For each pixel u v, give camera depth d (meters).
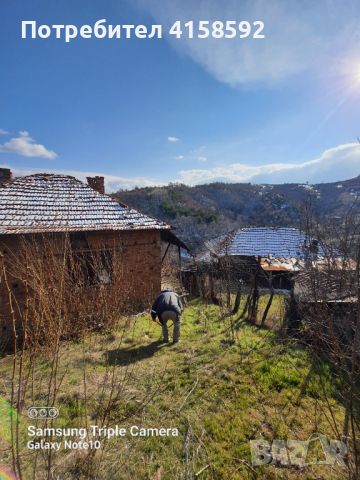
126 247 9.48
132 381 5.01
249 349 6.29
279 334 6.93
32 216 8.49
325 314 3.57
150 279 9.95
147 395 4.60
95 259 8.80
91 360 5.75
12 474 3.02
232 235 22.77
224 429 3.89
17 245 7.68
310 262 4.39
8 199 8.88
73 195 10.20
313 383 4.88
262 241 21.34
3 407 4.10
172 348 6.49
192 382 4.99
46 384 4.77
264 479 3.17
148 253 9.90
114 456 3.38
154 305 7.02
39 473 3.06
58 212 9.04
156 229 9.81
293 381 5.00
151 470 3.23
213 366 5.54
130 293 9.45
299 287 7.95
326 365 5.23
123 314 8.88
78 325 6.91
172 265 15.84
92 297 8.16
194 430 3.85
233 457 3.45
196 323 8.36
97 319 7.83
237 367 5.46
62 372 5.19
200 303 11.05
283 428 3.90
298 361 5.62
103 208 9.98
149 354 6.16
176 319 6.79
